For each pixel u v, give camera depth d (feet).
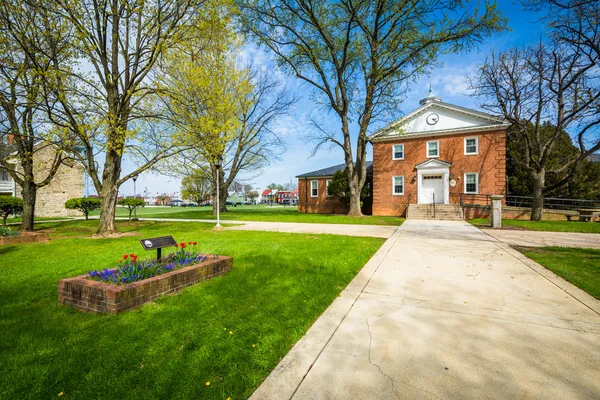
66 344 9.94
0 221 72.08
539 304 13.66
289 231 44.73
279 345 9.90
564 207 80.84
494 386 7.76
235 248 28.09
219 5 38.75
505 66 62.34
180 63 45.93
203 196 238.27
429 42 64.28
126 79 40.06
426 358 9.17
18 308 13.35
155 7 36.99
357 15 67.82
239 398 7.37
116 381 7.97
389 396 7.40
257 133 95.55
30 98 34.06
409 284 17.01
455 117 78.02
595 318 12.07
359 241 32.96
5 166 44.96
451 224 53.93
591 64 50.39
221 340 10.20
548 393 7.47
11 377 8.13
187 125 41.01
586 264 20.89
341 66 73.97
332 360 9.07
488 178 73.82
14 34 34.12
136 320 11.77
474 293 15.33
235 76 75.77
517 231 42.01
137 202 69.41
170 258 17.84
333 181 96.58
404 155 83.35
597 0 37.70
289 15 69.87
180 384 7.84
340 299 14.58
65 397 7.36
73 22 33.71
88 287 13.01
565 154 83.05
